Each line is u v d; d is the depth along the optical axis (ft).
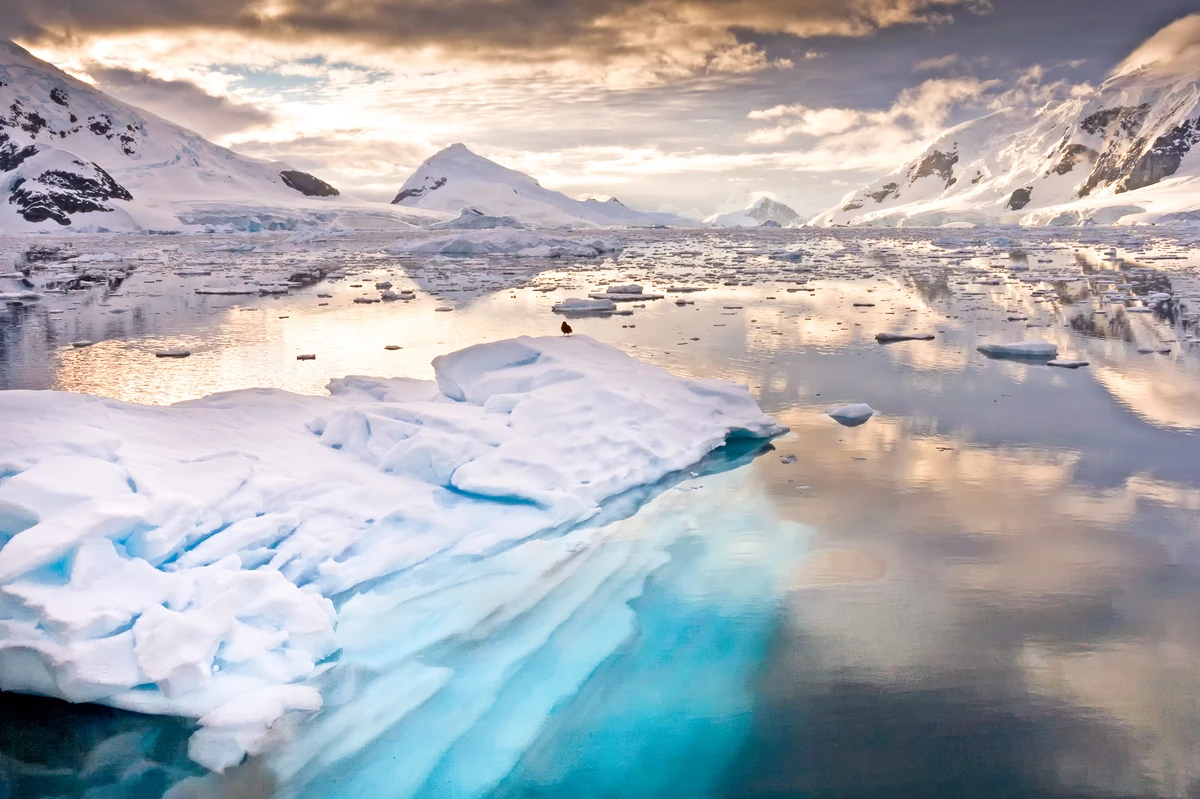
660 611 17.75
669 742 13.85
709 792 12.75
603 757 13.52
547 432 25.07
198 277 100.07
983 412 32.35
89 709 14.26
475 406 26.81
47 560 14.73
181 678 14.07
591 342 31.12
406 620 17.30
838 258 128.47
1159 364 40.52
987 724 14.08
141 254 161.89
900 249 154.20
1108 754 13.30
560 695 15.03
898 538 21.18
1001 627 16.98
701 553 20.39
